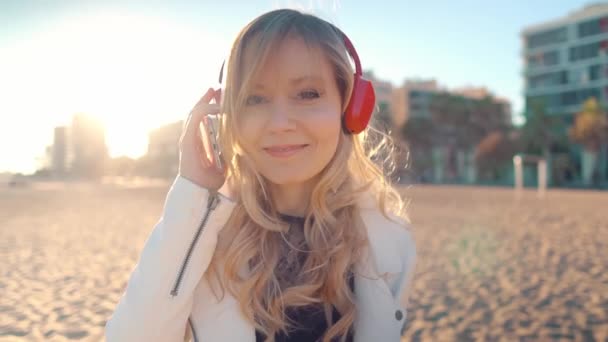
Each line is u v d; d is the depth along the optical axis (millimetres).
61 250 7734
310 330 1078
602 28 54531
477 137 61969
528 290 5086
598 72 55031
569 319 4125
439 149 67562
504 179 63156
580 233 9414
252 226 1074
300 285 1061
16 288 5348
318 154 1026
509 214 13531
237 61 1005
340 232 1112
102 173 89500
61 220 12281
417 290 5133
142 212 14578
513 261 6625
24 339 3783
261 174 1089
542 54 60688
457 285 5324
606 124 47125
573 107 57031
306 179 1053
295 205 1144
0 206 17328
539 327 3938
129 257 7102
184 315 998
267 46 974
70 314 4406
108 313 4434
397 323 1163
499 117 62375
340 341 1087
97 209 15797
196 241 995
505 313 4312
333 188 1108
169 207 998
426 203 18109
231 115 1005
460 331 3859
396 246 1208
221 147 1034
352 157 1210
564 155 56031
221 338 1039
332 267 1093
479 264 6441
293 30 999
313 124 1000
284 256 1106
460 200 20172
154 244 978
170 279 964
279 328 1051
